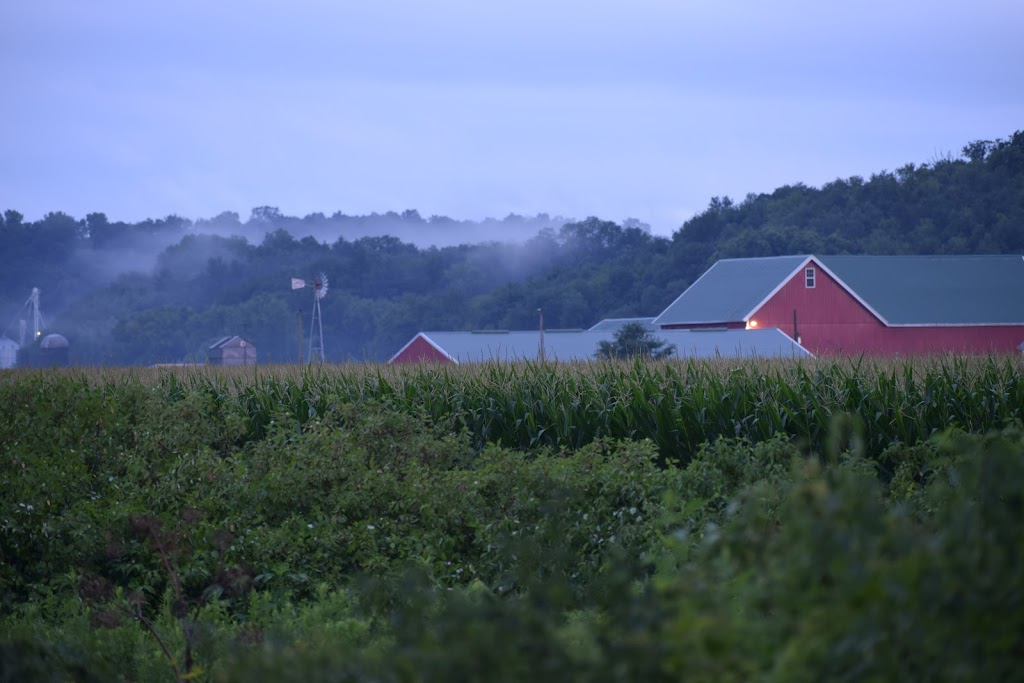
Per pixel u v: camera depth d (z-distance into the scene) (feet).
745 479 111.96
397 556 115.96
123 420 154.40
